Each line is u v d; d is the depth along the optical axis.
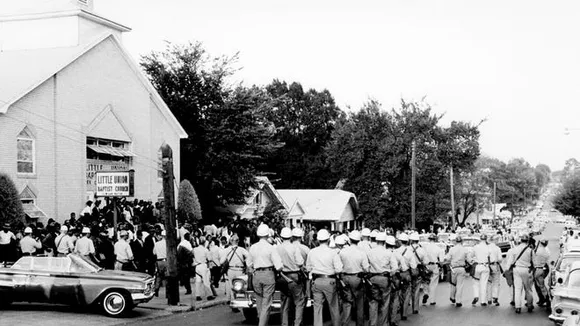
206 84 45.97
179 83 45.81
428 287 21.67
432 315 18.27
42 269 16.78
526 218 166.50
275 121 88.44
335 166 64.38
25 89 29.22
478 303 21.08
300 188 87.12
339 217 61.00
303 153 89.69
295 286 14.53
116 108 36.28
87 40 36.66
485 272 20.16
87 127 33.72
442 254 20.94
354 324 16.92
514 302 20.45
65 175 32.09
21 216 25.94
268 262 14.13
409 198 60.22
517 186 142.00
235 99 46.00
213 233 30.50
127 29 39.66
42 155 30.72
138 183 38.28
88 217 25.75
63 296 16.62
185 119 45.50
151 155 39.59
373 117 62.16
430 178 60.62
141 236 23.05
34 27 36.94
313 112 91.56
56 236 22.55
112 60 36.00
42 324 15.40
